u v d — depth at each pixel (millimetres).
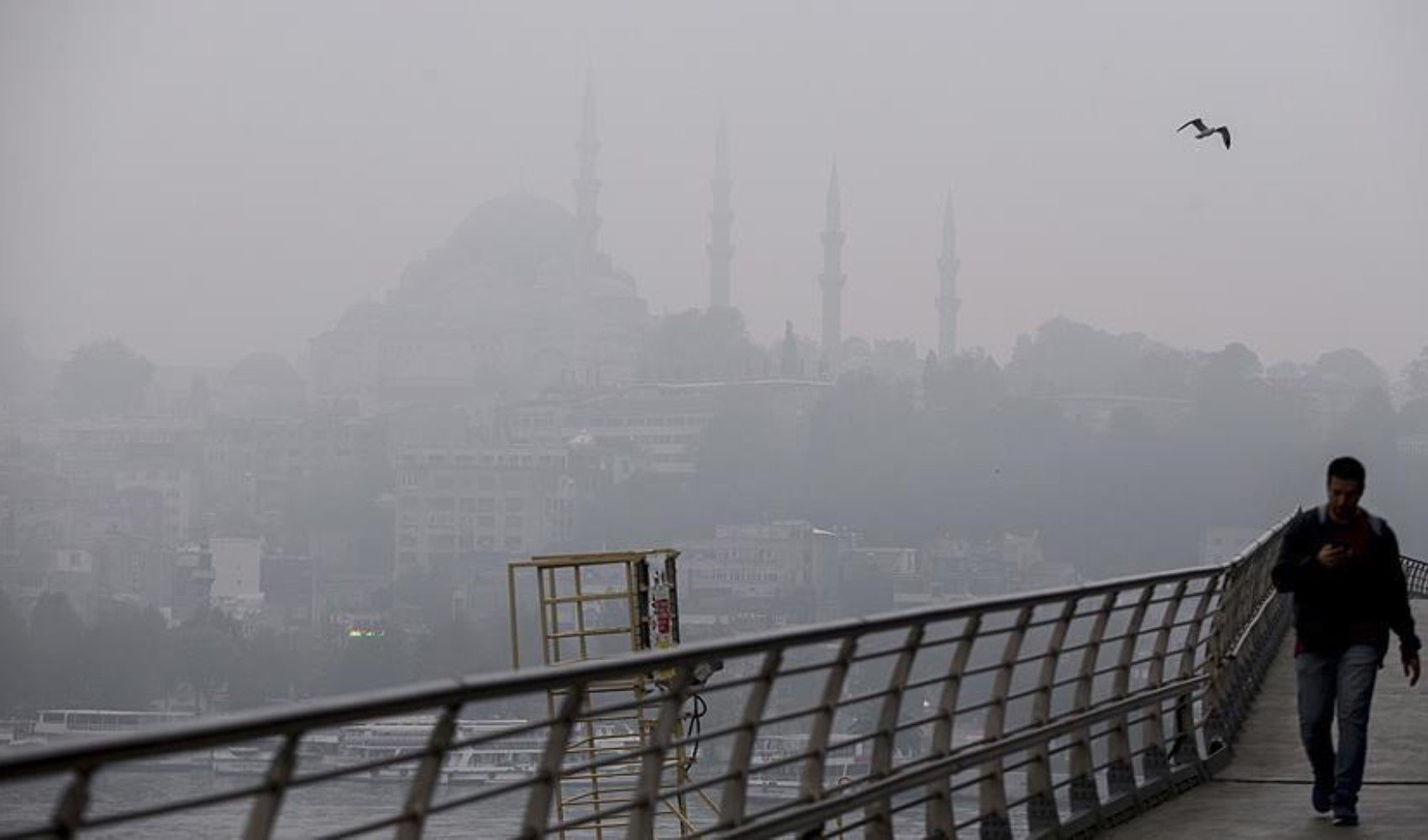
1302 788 21516
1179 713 22438
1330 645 18344
